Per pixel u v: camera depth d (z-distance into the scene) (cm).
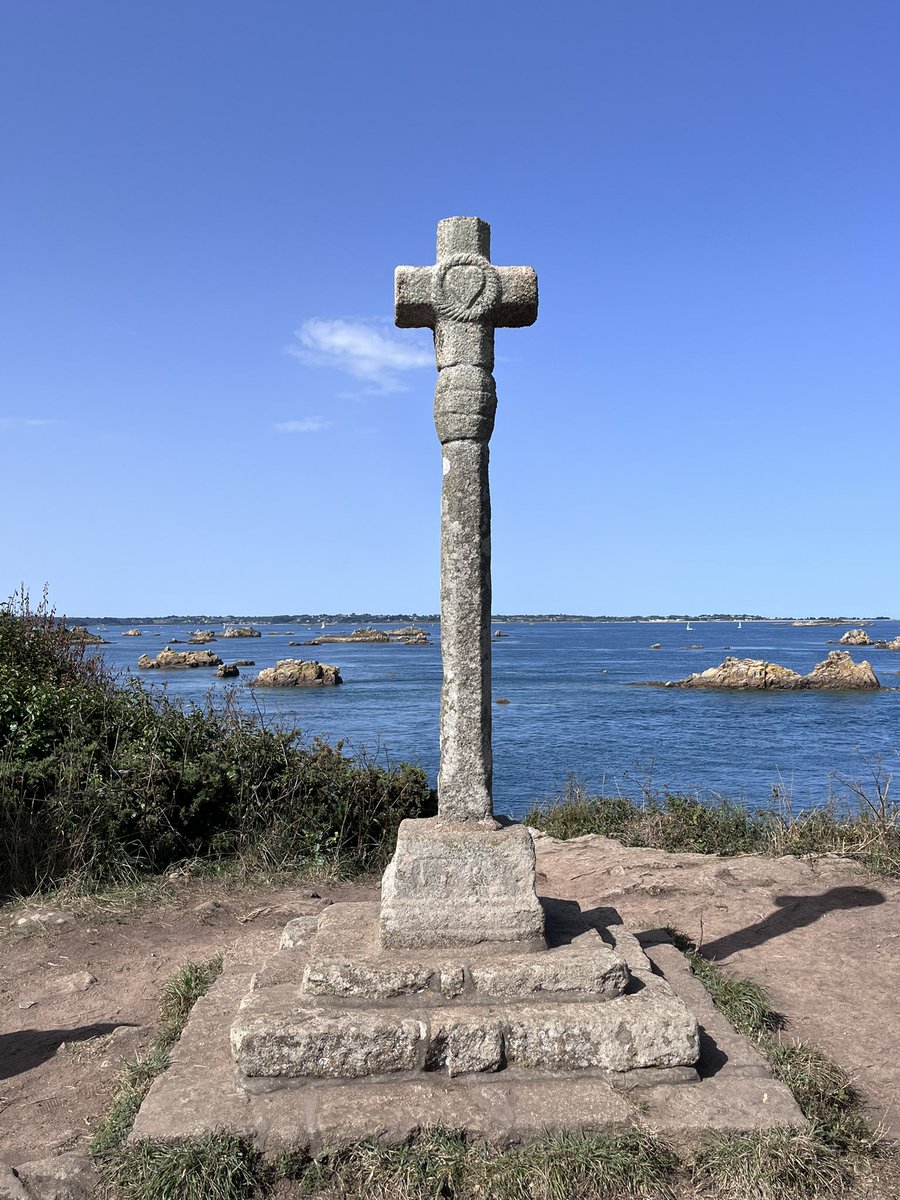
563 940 489
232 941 687
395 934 467
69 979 618
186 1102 402
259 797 934
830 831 949
